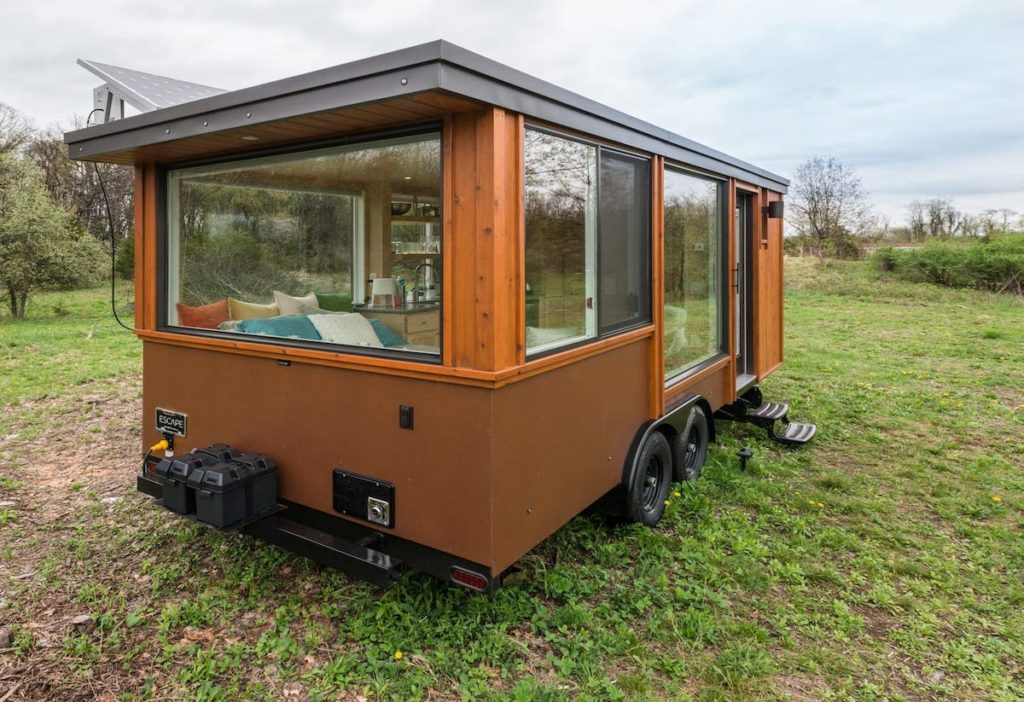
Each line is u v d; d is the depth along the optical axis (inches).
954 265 662.5
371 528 108.0
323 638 105.1
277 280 147.2
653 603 117.0
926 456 203.8
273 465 118.6
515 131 95.3
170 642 104.5
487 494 94.5
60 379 308.5
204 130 109.2
